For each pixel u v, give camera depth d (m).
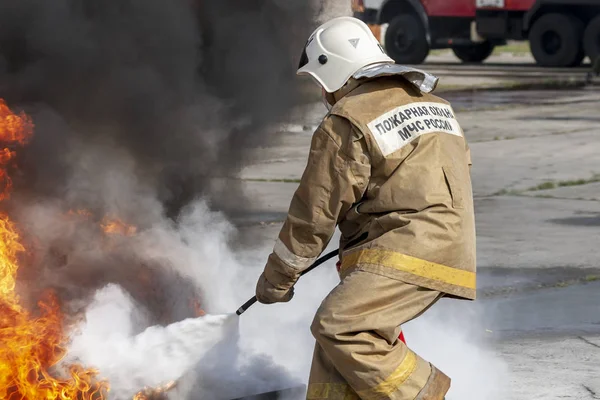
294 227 4.41
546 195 13.45
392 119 4.40
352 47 4.62
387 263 4.32
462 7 35.09
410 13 36.81
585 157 17.00
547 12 35.59
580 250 10.02
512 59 44.09
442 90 28.80
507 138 19.41
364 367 4.29
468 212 4.48
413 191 4.35
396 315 4.32
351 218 4.48
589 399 5.74
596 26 34.28
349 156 4.31
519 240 10.52
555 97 27.47
